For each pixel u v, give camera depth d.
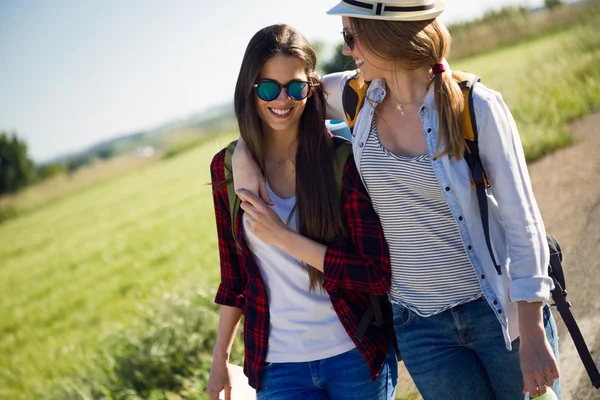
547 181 6.29
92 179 57.66
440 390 2.31
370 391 2.40
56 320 14.80
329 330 2.40
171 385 5.15
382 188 2.21
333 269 2.31
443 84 2.03
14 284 21.86
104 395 5.46
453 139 2.02
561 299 2.21
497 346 2.18
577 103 8.73
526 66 14.71
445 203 2.12
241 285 2.66
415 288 2.25
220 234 2.60
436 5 2.12
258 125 2.42
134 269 16.05
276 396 2.45
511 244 2.02
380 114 2.23
